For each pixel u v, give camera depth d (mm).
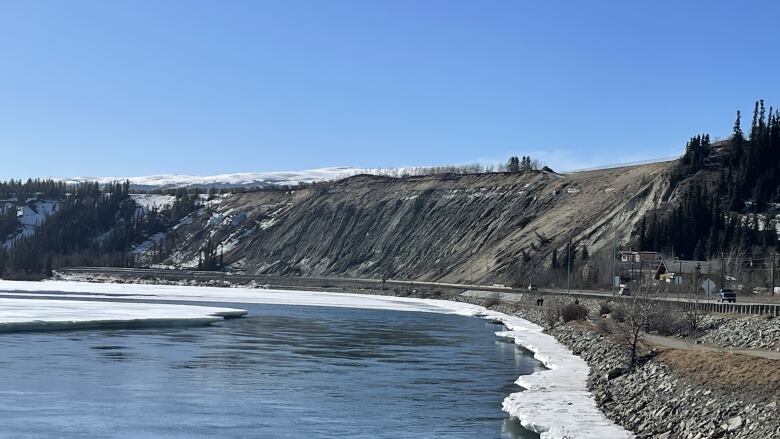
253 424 35125
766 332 50312
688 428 28828
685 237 135500
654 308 61125
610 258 135000
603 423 33219
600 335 61062
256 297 153500
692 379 33281
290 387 44812
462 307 126188
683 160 160875
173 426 34531
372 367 53562
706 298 90438
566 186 191750
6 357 54219
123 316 87312
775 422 25297
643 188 158000
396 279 194250
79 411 37062
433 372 51344
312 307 123938
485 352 62938
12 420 34906
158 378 46969
